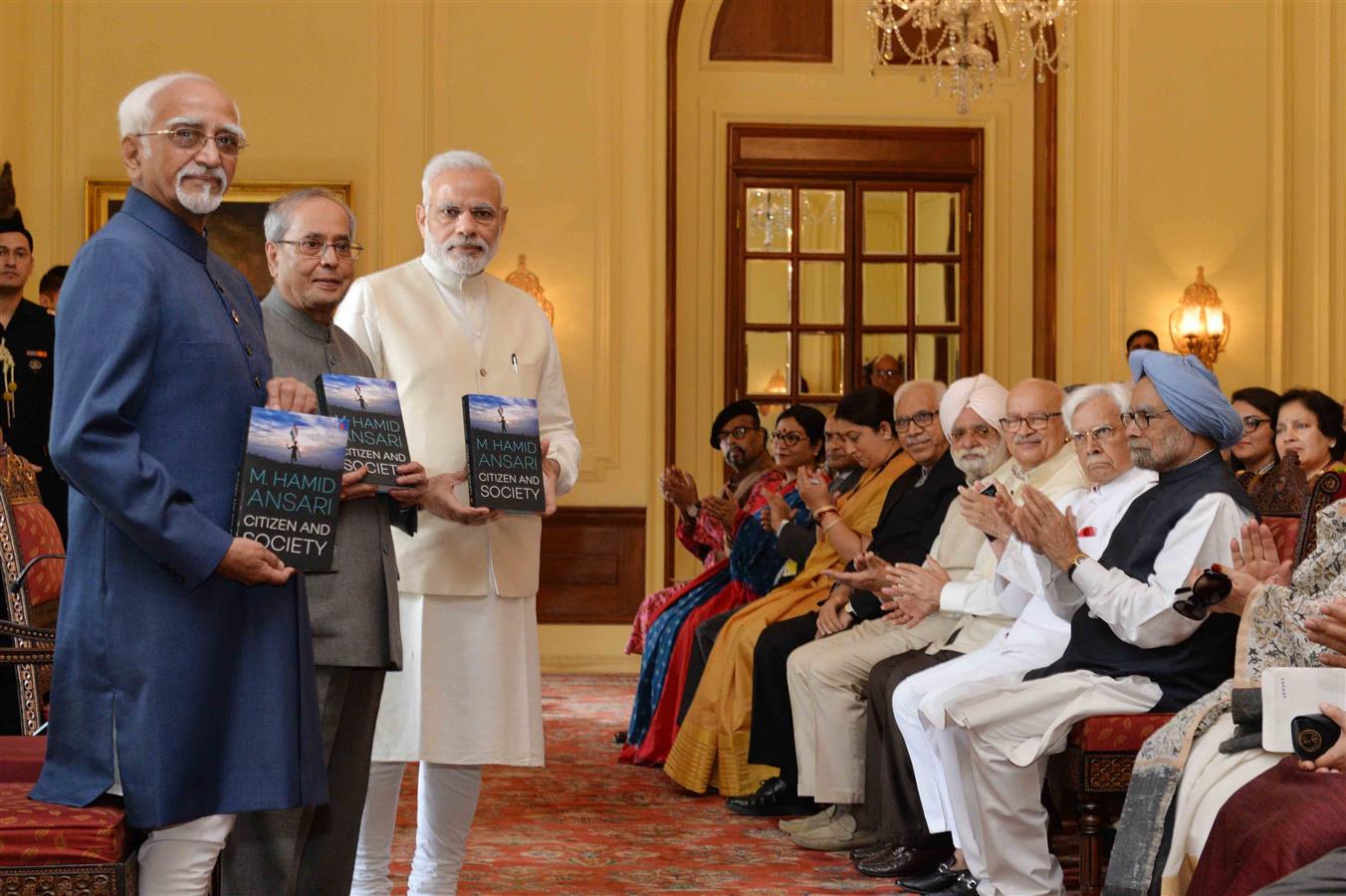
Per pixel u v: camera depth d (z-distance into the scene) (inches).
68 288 103.2
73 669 103.0
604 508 384.5
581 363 386.6
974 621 185.5
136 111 106.3
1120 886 124.4
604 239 387.9
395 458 128.0
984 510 169.8
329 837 129.6
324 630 124.0
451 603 145.6
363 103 383.6
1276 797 111.7
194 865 105.5
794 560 233.5
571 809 214.1
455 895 152.2
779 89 408.8
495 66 387.2
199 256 110.2
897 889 169.5
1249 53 399.9
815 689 192.5
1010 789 148.1
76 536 104.1
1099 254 399.2
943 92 410.0
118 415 99.4
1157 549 145.2
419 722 143.7
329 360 133.4
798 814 210.4
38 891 99.3
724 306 405.4
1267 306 398.3
